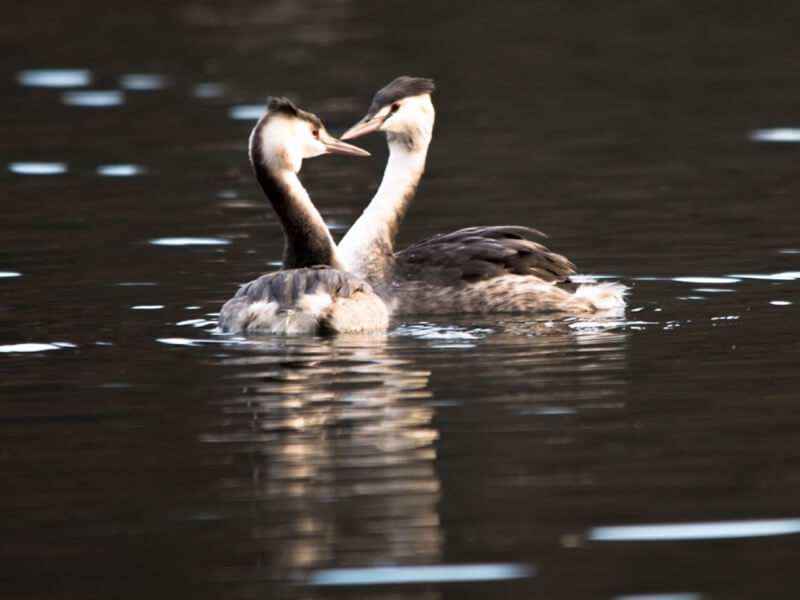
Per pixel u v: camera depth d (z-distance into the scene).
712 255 17.50
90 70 33.72
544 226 19.47
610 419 11.27
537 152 24.97
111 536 9.30
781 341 13.45
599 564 8.83
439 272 15.41
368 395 11.91
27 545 9.19
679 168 23.36
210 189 22.55
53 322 14.63
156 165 24.47
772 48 34.97
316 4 43.31
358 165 24.83
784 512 9.48
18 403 11.94
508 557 8.93
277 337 13.84
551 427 11.12
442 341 13.74
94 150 25.77
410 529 9.32
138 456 10.66
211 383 12.35
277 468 10.35
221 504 9.74
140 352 13.41
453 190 22.11
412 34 37.69
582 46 35.97
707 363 12.77
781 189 21.53
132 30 38.97
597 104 29.28
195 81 32.00
